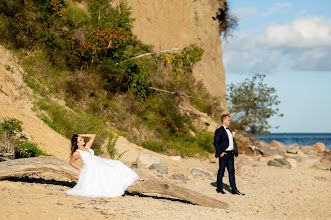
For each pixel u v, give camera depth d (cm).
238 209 703
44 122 1117
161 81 2020
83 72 1538
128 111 1598
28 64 1332
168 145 1622
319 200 858
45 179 750
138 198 694
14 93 1126
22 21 1464
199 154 1672
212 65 2917
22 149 827
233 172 878
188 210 611
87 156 666
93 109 1433
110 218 489
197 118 2023
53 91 1325
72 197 614
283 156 2083
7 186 592
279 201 826
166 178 991
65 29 1652
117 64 1658
